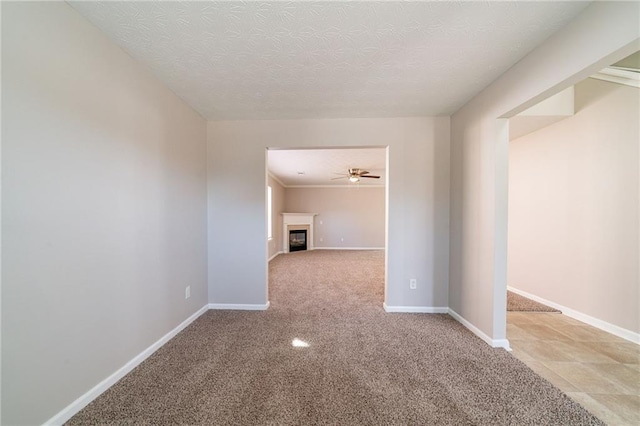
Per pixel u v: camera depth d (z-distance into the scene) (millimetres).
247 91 2264
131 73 1768
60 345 1311
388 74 1988
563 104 2768
